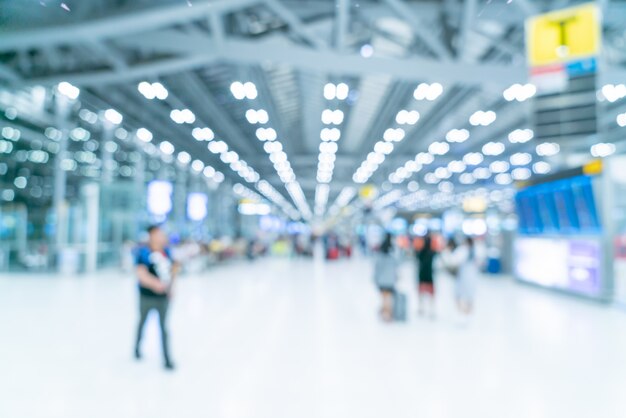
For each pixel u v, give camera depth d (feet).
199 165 83.30
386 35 36.35
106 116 51.29
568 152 42.39
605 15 32.91
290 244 119.03
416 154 86.12
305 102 59.72
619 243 34.01
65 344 21.84
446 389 15.76
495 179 117.60
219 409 13.94
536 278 44.98
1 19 28.35
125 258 58.70
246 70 39.63
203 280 53.52
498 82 33.76
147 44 33.09
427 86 42.91
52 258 60.80
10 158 84.89
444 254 33.04
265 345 21.90
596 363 18.86
